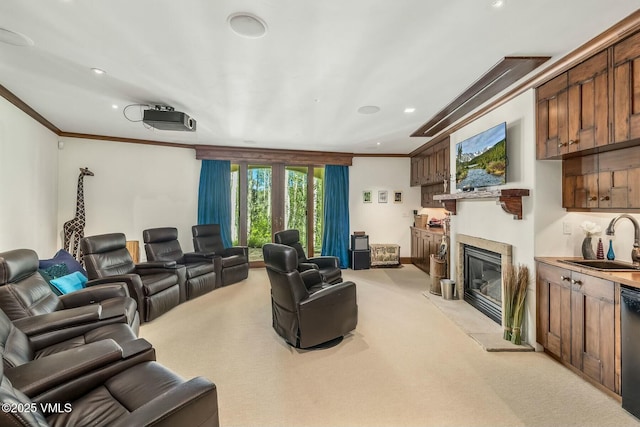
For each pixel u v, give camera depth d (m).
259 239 6.01
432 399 1.90
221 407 1.82
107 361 1.43
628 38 1.81
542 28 1.83
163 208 5.23
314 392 1.97
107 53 2.18
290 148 5.74
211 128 4.26
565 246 2.59
